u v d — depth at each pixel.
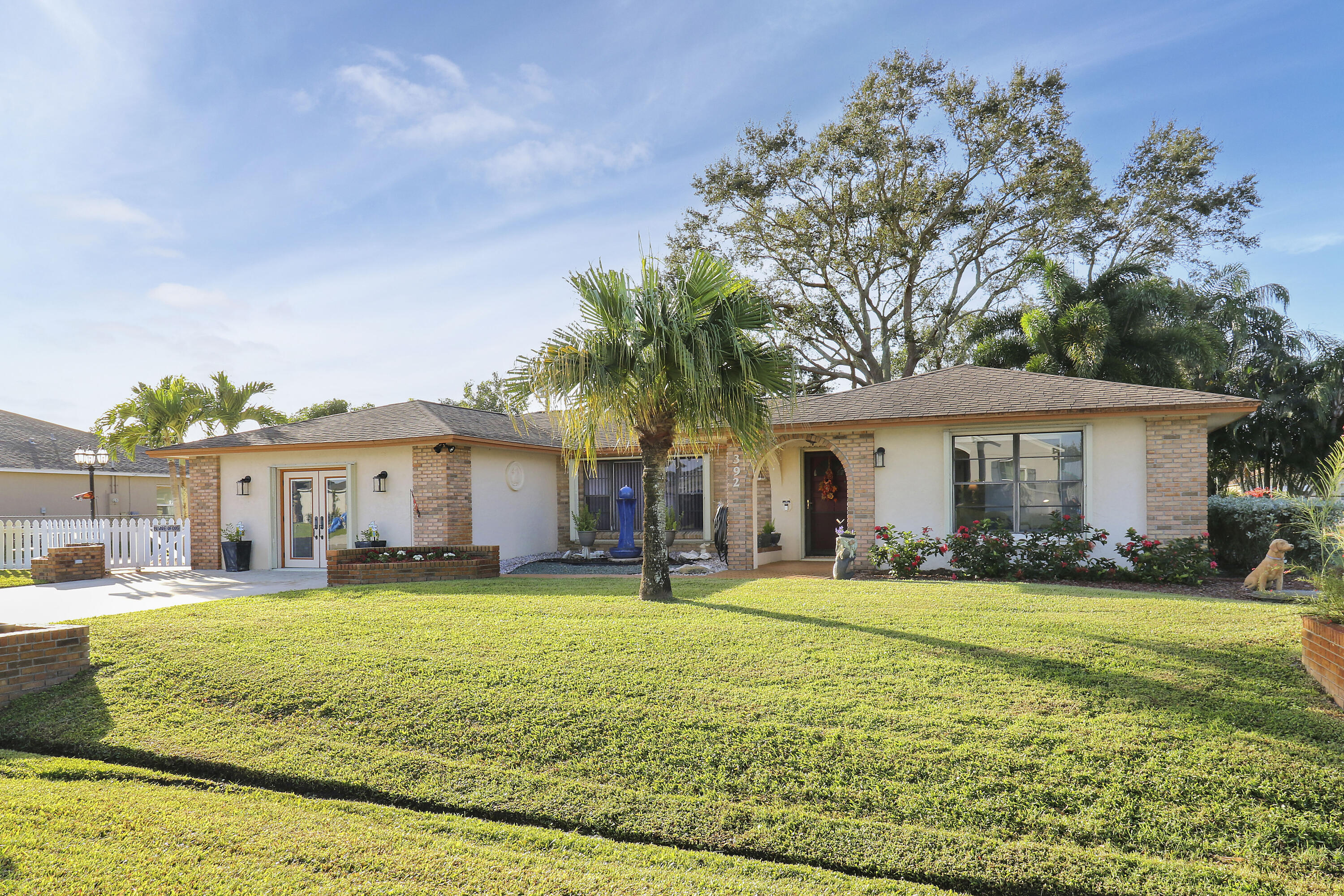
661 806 4.43
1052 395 12.81
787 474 16.64
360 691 6.23
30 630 7.11
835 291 31.53
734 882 3.67
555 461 19.39
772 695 5.68
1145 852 3.76
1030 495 12.73
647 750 5.01
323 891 3.56
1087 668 5.95
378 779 4.93
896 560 12.31
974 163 28.25
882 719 5.15
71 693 6.73
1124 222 29.02
